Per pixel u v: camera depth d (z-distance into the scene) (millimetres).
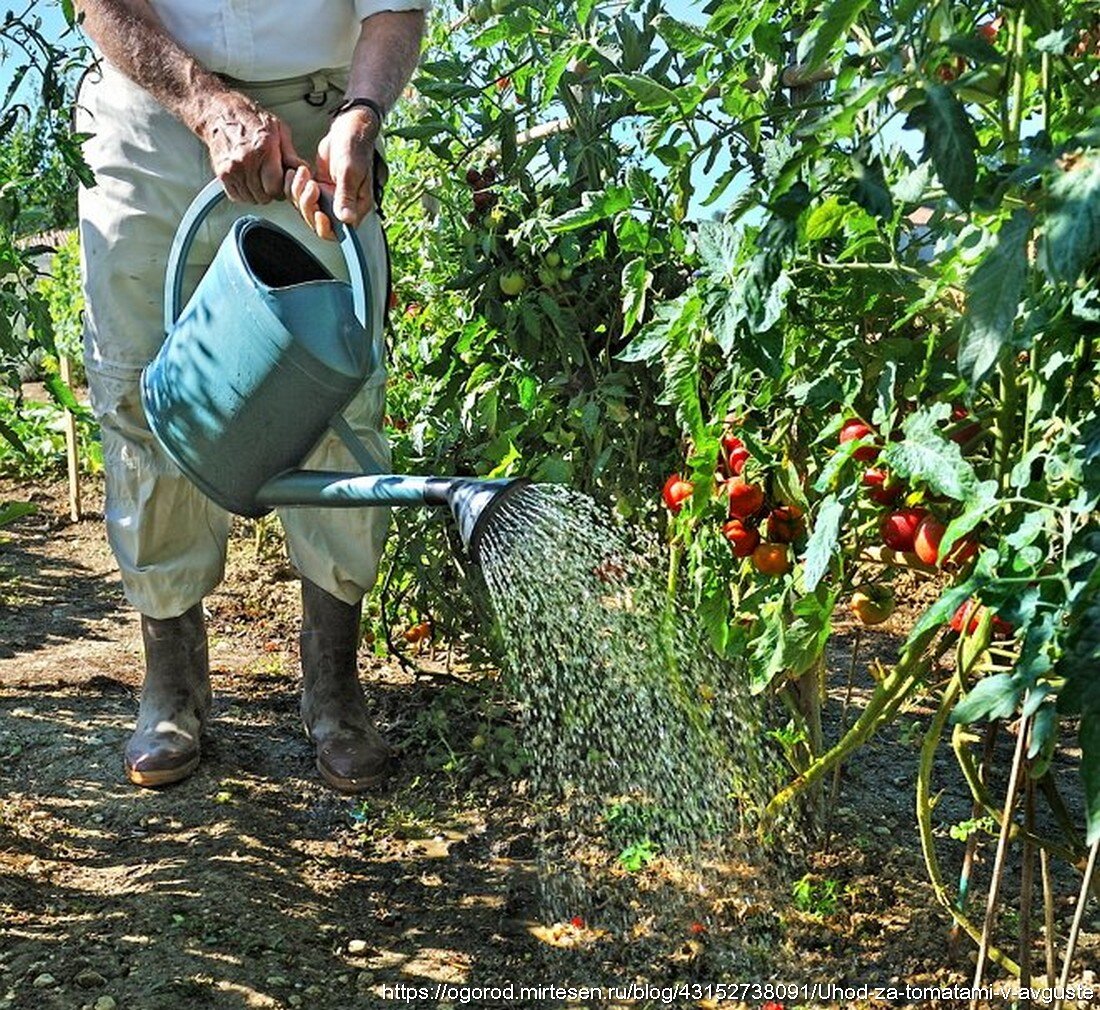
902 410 2365
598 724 3080
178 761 3168
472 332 3461
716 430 2535
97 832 2973
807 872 2809
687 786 2994
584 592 2516
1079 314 1713
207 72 2621
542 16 3168
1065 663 1526
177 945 2518
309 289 2391
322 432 2412
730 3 2262
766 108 2416
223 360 2369
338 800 3178
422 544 3652
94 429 4195
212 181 2746
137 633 4516
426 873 2867
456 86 3354
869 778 3271
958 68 2143
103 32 2631
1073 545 1696
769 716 2996
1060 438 1899
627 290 2781
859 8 1459
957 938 2477
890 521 2145
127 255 2934
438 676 3777
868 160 1769
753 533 2426
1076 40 1930
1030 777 2121
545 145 3506
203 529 3166
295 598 4844
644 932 2627
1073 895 2748
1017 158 1839
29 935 2535
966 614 2164
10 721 3564
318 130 3000
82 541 5848
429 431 3930
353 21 2959
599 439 3283
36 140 2820
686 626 2926
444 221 4039
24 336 3613
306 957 2529
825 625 2295
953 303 2121
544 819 3045
